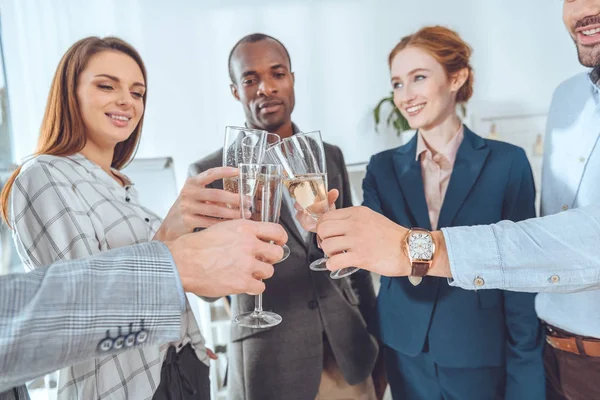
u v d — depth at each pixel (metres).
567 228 0.79
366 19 1.65
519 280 0.77
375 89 1.66
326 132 1.67
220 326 1.66
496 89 1.64
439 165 1.56
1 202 1.09
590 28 1.49
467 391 1.44
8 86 1.57
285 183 0.97
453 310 1.43
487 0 1.63
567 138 1.43
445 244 0.79
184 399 1.06
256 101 1.65
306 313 1.51
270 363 1.50
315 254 1.51
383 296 1.58
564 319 1.33
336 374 1.59
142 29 1.62
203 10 1.63
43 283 0.53
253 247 0.66
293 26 1.65
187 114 1.64
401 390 1.56
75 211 0.98
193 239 0.66
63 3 1.58
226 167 0.98
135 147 1.42
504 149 1.53
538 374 1.38
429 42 1.58
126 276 0.57
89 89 1.14
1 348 0.48
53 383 1.54
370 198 1.63
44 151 1.11
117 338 0.55
